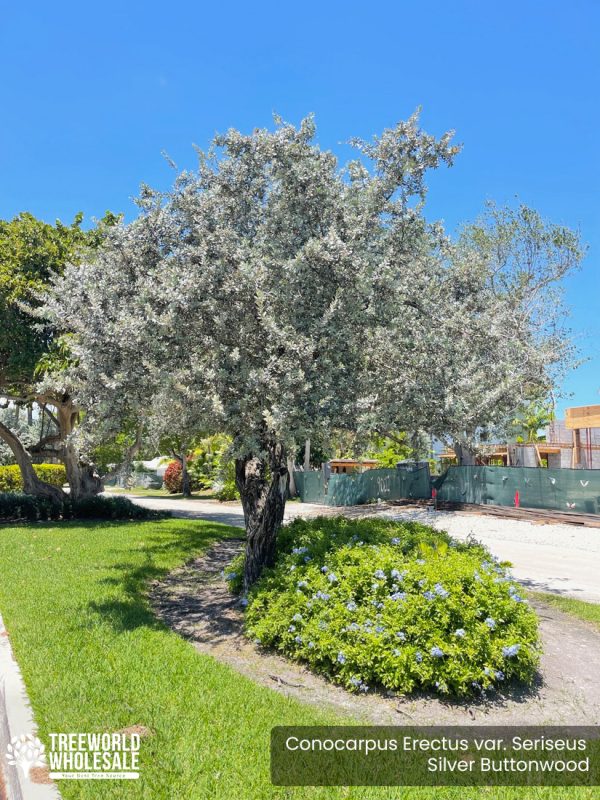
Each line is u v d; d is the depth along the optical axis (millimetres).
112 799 2881
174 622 6375
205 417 5465
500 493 19984
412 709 4305
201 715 3818
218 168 7008
